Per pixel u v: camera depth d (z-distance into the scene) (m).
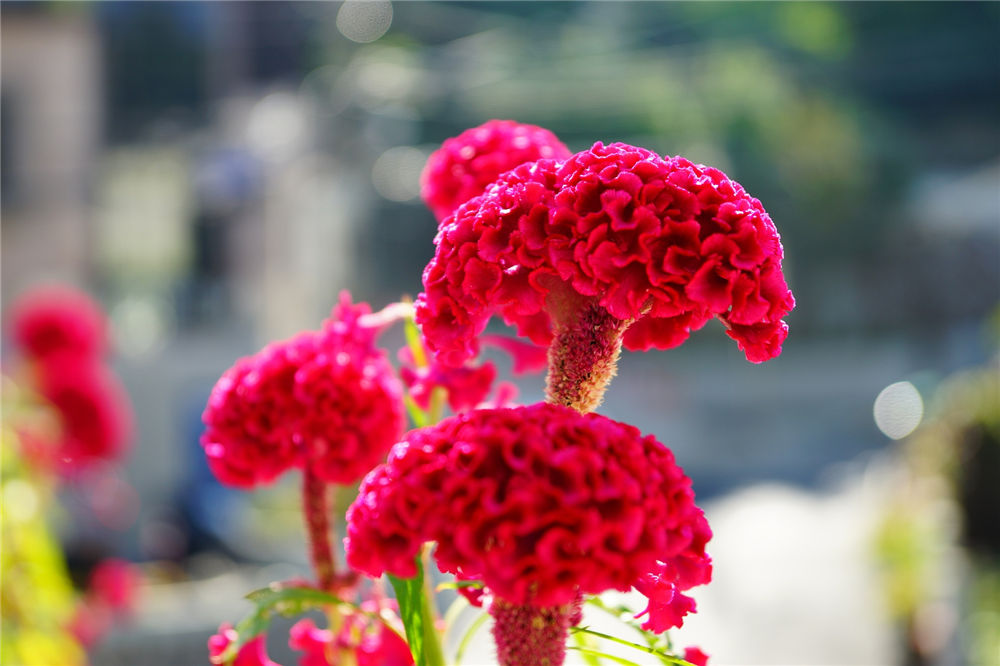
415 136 21.97
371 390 1.34
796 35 28.66
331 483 1.36
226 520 8.68
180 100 19.08
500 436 0.92
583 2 27.97
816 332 29.39
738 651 7.86
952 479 6.13
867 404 25.78
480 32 27.97
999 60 30.91
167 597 6.04
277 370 1.35
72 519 6.43
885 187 29.23
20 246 12.92
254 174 18.62
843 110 29.69
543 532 0.90
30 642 3.03
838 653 7.35
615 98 23.45
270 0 24.28
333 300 20.36
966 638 5.26
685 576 0.98
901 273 29.61
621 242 0.99
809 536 12.13
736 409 25.44
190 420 12.05
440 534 0.93
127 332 15.71
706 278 0.99
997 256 29.44
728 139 26.34
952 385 6.86
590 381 1.08
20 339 5.72
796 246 28.91
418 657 1.14
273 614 1.16
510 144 1.51
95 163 13.33
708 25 27.62
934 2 30.64
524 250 1.01
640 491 0.91
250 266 18.62
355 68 22.17
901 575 6.15
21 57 12.81
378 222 21.41
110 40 17.77
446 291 1.06
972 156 32.75
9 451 3.26
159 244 18.44
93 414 5.55
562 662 1.02
